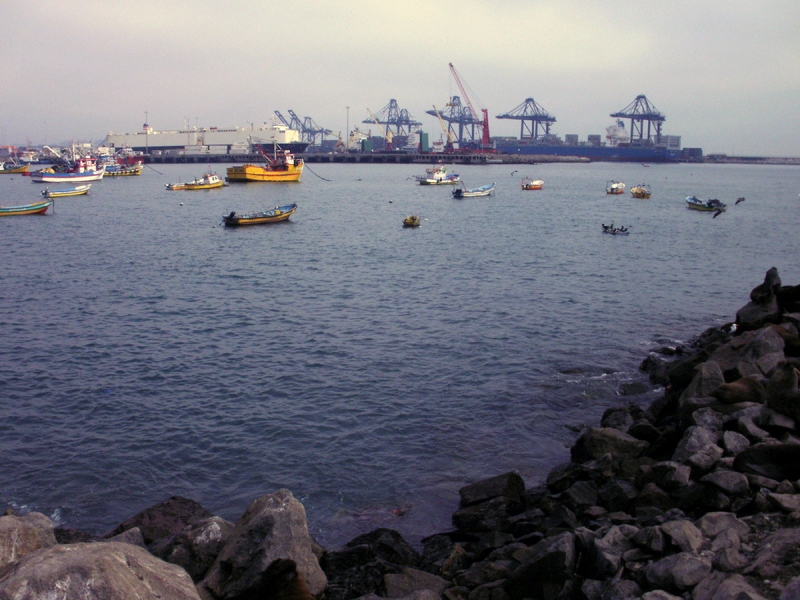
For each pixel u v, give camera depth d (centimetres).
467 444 2230
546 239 7356
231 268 5569
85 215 10100
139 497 1944
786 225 8800
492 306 4084
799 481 1338
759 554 1062
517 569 1231
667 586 1042
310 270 5456
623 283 4831
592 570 1187
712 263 5756
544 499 1655
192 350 3247
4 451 2203
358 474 2044
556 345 3256
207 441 2273
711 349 2580
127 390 2727
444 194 14850
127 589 898
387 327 3625
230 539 1272
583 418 2419
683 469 1486
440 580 1351
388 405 2552
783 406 1598
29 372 2927
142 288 4719
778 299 2831
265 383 2795
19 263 5753
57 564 888
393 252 6431
